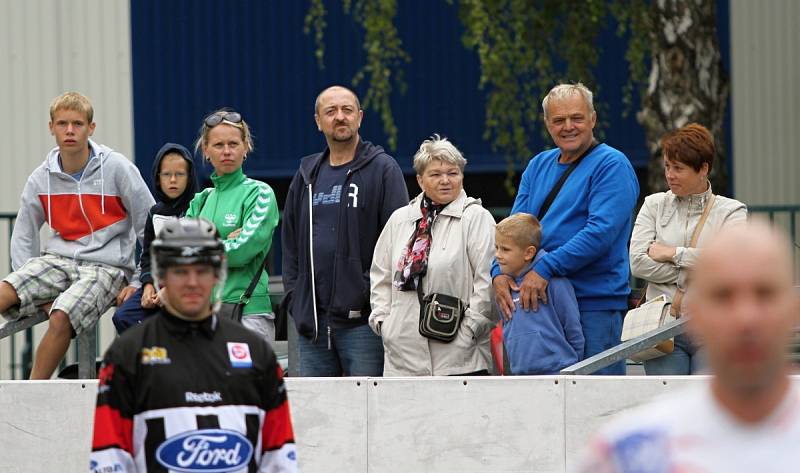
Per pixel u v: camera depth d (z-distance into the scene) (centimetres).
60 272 1969
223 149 1872
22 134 3875
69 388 1756
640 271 1733
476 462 1703
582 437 1680
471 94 4122
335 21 4141
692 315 631
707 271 616
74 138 1958
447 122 4134
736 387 620
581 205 1698
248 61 4147
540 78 3509
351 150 1867
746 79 3869
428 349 1738
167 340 1090
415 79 4144
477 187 4275
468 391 1702
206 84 4138
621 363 1798
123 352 1084
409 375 1741
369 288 1822
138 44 4097
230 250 1827
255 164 4159
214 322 1105
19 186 3866
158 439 1073
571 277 1702
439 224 1758
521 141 3450
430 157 1758
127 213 2009
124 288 1994
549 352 1666
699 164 1691
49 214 1994
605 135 4097
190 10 4128
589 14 3372
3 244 3531
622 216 1673
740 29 3872
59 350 1908
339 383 1725
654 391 1664
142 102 4103
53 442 1756
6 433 1762
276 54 4150
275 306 2278
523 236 1669
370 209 1831
